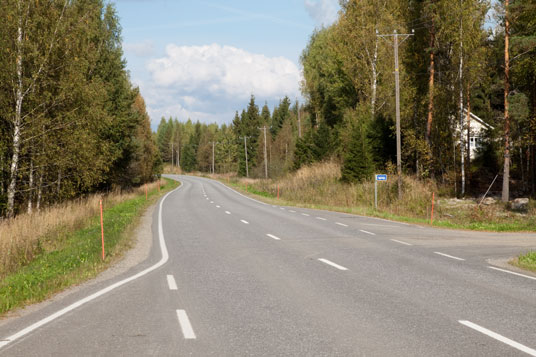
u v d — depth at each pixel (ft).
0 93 73.00
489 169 161.17
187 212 89.20
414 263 36.96
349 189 117.60
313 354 16.56
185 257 39.83
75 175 83.71
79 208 77.00
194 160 564.30
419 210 93.61
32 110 74.28
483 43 122.42
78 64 79.51
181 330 19.43
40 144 76.95
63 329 19.53
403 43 134.62
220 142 479.82
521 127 129.90
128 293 26.48
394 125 134.31
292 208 100.94
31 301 24.49
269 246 46.42
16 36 74.18
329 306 23.57
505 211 91.91
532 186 124.47
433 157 126.52
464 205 103.14
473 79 123.85
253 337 18.52
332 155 165.89
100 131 102.68
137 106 249.75
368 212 89.10
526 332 19.11
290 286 28.43
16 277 31.78
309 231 59.41
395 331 19.30
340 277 31.27
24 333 18.99
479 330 19.39
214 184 261.85
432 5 115.24
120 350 16.90
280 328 19.75
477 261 38.29
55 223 59.82
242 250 43.78
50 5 79.10
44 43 75.77
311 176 147.23
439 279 30.60
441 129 128.88
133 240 51.06
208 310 22.75
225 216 80.48
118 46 129.18
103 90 86.22
